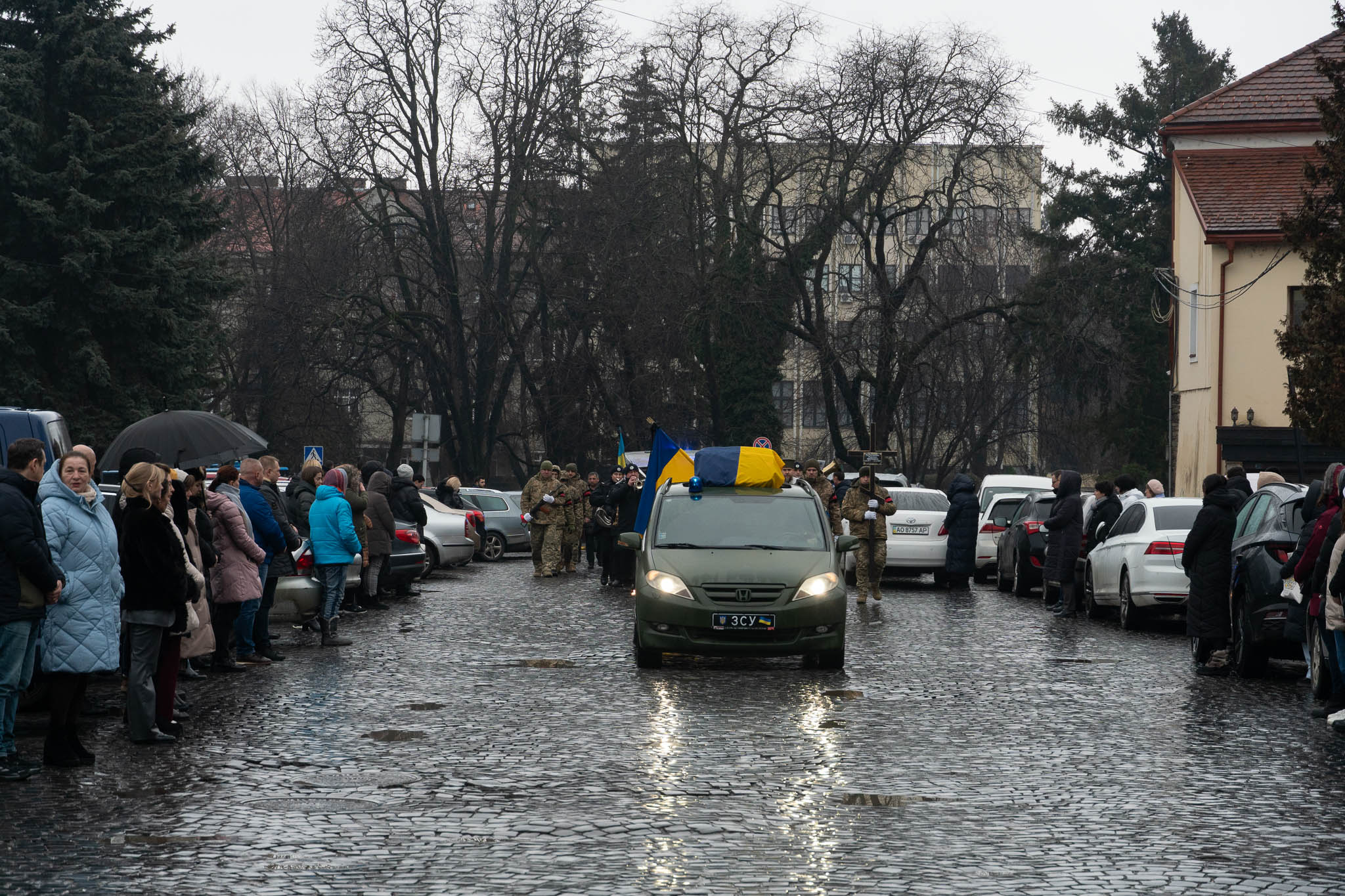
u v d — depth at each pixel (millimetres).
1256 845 9211
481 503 48250
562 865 8586
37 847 9055
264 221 72875
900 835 9406
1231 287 45250
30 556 11430
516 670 18188
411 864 8617
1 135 43062
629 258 59156
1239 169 47812
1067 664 19219
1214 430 45531
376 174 61562
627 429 62219
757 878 8320
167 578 12898
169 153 45812
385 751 12484
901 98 57281
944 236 60531
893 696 16047
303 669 18281
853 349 61312
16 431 25359
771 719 14273
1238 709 15227
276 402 64375
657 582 18266
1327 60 30766
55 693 11844
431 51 61438
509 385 68000
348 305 61406
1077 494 26828
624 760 12039
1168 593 23047
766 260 60688
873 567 29391
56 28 45094
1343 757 12383
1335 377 29469
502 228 62906
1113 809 10266
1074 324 62812
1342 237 30062
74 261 43344
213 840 9234
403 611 27031
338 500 20969
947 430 79375
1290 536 17328
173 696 13398
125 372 45562
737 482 20594
